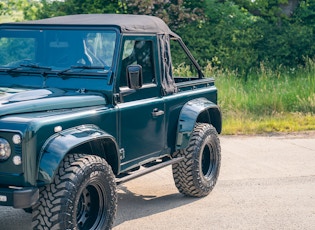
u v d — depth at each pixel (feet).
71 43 20.21
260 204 24.25
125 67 20.18
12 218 22.49
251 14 68.03
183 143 23.41
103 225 18.22
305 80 54.95
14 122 16.15
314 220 22.21
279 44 62.85
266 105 49.57
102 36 19.99
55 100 17.90
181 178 24.35
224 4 65.05
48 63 20.31
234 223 21.74
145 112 21.07
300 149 35.68
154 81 21.99
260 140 38.50
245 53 62.13
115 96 19.49
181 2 61.82
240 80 56.90
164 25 23.12
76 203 16.92
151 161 22.45
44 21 21.22
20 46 20.79
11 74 20.45
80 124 17.81
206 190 25.11
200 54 61.67
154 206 23.91
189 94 24.36
